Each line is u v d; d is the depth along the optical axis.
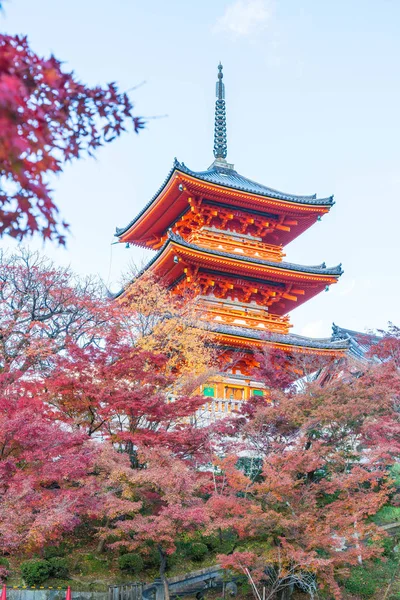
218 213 52.88
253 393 46.28
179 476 22.84
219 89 63.34
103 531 25.80
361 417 29.89
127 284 44.06
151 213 53.97
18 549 23.41
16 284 34.81
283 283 52.31
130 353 27.67
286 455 25.38
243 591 26.50
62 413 26.62
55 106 6.95
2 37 6.34
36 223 7.11
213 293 51.16
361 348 48.50
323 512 25.16
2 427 20.02
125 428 28.67
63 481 23.11
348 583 27.19
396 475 33.38
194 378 33.00
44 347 30.97
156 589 25.77
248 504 24.55
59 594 23.67
